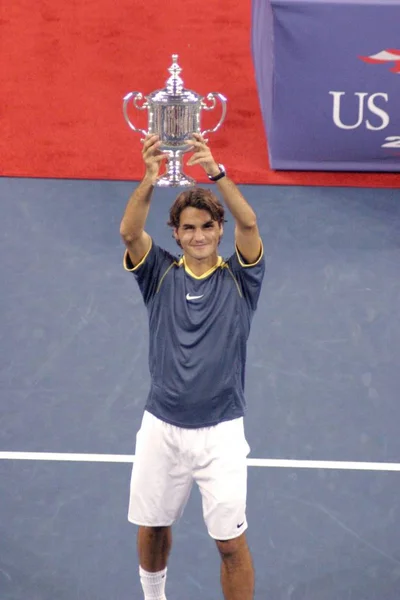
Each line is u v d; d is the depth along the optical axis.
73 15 37.00
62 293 24.53
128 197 28.03
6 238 26.23
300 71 27.31
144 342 23.22
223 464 15.02
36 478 19.64
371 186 28.38
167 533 16.02
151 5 38.00
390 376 22.31
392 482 19.70
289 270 25.28
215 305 14.87
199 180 28.30
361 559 18.02
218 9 37.97
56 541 18.30
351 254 25.89
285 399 21.66
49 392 21.80
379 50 26.89
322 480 19.70
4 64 33.75
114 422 21.08
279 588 17.42
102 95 32.34
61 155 29.48
